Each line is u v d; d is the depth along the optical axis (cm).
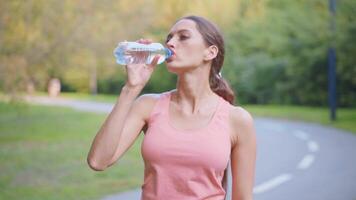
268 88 3550
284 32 2847
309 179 938
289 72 2966
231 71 3622
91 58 1551
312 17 2534
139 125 229
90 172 1034
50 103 3584
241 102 3656
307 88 3044
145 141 222
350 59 2217
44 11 1305
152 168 220
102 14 1455
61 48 1384
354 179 929
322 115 2508
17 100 1320
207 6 2467
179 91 228
